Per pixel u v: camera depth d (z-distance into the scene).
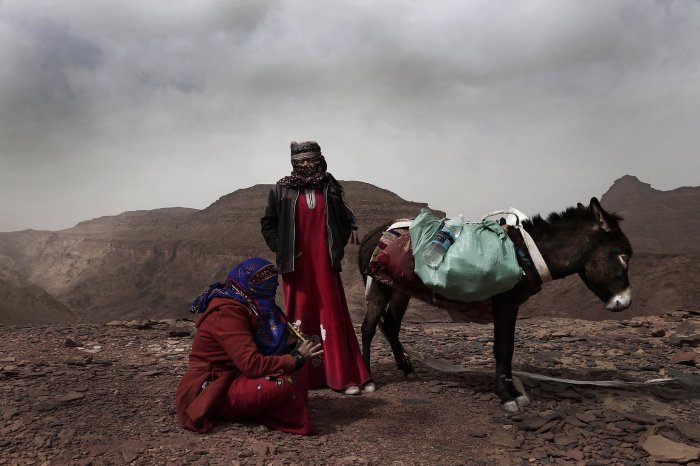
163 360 5.82
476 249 4.48
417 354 6.25
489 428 4.16
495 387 4.64
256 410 3.81
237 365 3.71
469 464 3.51
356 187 169.50
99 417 3.85
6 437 3.38
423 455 3.62
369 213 153.62
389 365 6.05
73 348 6.20
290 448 3.56
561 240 4.68
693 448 3.72
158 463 3.20
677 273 101.38
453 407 4.60
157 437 3.58
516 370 5.82
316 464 3.35
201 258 172.00
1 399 4.04
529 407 4.60
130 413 3.99
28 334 6.92
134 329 7.79
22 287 117.56
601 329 8.34
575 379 5.52
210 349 3.84
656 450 3.72
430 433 4.04
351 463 3.41
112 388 4.56
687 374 5.61
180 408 3.79
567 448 3.81
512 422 4.28
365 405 4.63
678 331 7.87
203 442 3.53
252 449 3.45
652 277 103.69
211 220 194.12
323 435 3.89
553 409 4.56
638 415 4.40
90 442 3.41
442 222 4.87
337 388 4.91
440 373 5.73
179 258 178.12
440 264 4.54
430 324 9.74
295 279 5.04
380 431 4.04
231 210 192.12
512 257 4.51
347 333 5.09
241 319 3.76
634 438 3.96
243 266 3.91
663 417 4.38
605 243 4.57
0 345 6.17
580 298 99.94
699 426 4.09
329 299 5.00
